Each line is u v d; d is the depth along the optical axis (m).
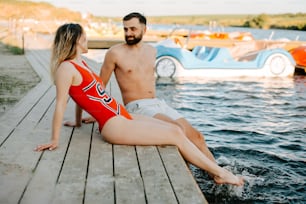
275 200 3.75
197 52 14.00
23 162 3.10
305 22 57.53
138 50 4.18
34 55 15.16
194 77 12.18
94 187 2.67
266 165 4.72
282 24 60.16
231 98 9.10
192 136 3.97
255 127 6.56
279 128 6.52
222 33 17.31
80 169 2.98
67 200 2.48
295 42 15.12
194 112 7.65
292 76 12.84
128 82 4.13
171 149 3.40
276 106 8.32
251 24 62.84
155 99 4.17
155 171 2.95
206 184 3.89
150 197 2.52
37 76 10.07
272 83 11.44
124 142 3.48
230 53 13.31
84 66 3.42
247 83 11.32
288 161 4.88
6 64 12.61
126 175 2.88
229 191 3.80
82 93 3.38
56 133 3.41
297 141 5.77
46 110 4.91
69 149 3.42
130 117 3.57
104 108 3.45
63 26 3.38
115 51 4.12
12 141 3.62
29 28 26.53
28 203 2.43
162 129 3.44
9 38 22.50
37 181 2.75
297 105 8.45
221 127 6.53
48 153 3.31
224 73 12.43
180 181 2.78
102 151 3.37
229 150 5.27
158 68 12.05
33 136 3.79
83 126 4.17
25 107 5.07
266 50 12.77
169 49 12.12
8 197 2.50
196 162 3.39
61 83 3.30
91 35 23.05
